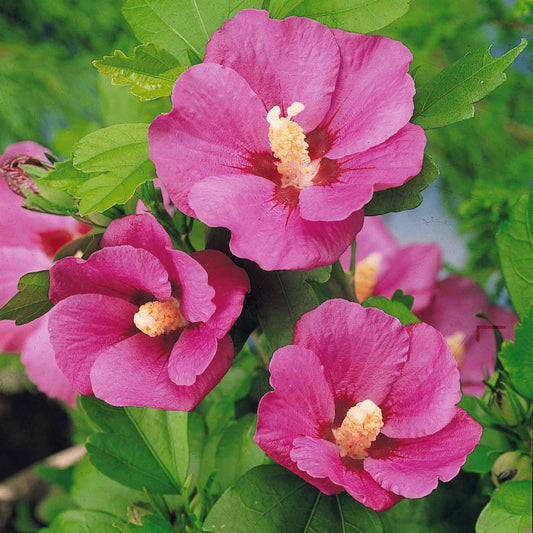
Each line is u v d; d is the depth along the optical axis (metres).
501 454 0.58
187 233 0.57
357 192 0.50
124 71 0.53
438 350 0.52
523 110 1.03
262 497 0.53
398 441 0.52
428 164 0.51
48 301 0.54
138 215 0.51
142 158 0.53
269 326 0.53
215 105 0.51
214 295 0.51
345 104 0.52
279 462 0.50
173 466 0.58
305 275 0.53
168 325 0.53
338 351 0.52
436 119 0.53
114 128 0.53
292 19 0.52
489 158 1.03
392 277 0.72
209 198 0.50
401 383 0.52
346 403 0.53
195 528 0.58
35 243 0.66
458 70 0.53
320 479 0.51
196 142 0.52
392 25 0.97
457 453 0.51
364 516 0.53
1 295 0.65
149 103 0.62
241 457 0.60
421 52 1.00
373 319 0.51
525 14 0.76
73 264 0.52
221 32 0.52
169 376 0.52
